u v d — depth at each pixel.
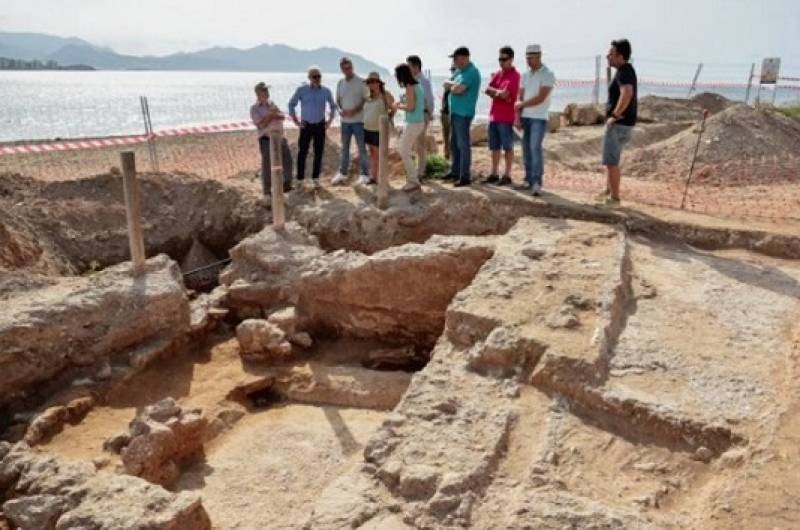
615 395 4.54
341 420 6.01
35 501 4.18
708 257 7.46
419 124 9.00
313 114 9.96
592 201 8.87
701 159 13.41
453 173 9.95
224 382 6.47
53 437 5.50
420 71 9.06
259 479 5.10
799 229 7.93
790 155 13.92
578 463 4.12
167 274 7.27
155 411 5.27
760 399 4.54
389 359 7.26
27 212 9.32
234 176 12.74
